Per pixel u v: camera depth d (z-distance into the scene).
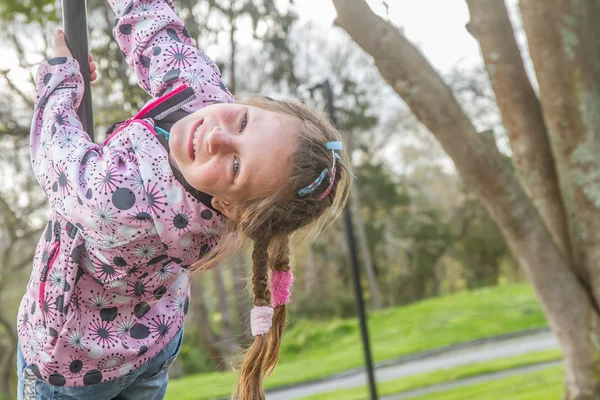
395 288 23.83
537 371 8.84
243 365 1.67
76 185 1.49
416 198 24.19
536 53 4.46
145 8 1.77
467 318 15.12
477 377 9.21
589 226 4.58
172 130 1.49
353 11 3.54
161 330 1.68
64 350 1.56
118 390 1.68
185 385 8.71
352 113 20.83
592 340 4.56
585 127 4.44
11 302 13.84
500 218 4.51
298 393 10.38
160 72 1.71
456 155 4.20
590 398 4.51
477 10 4.54
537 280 4.61
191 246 1.57
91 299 1.57
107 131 1.69
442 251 23.52
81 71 1.65
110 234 1.49
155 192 1.50
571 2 4.30
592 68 4.39
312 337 16.83
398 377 10.41
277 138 1.51
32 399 1.63
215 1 6.50
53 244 1.56
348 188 1.79
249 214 1.53
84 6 1.67
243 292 1.89
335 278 22.97
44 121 1.59
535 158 4.75
